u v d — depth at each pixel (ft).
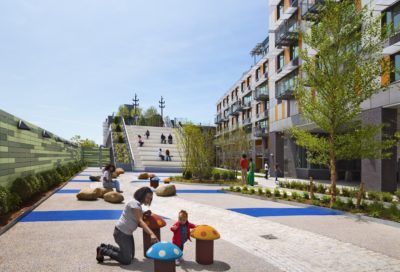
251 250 22.58
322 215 37.63
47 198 47.16
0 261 19.12
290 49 111.75
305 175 104.99
